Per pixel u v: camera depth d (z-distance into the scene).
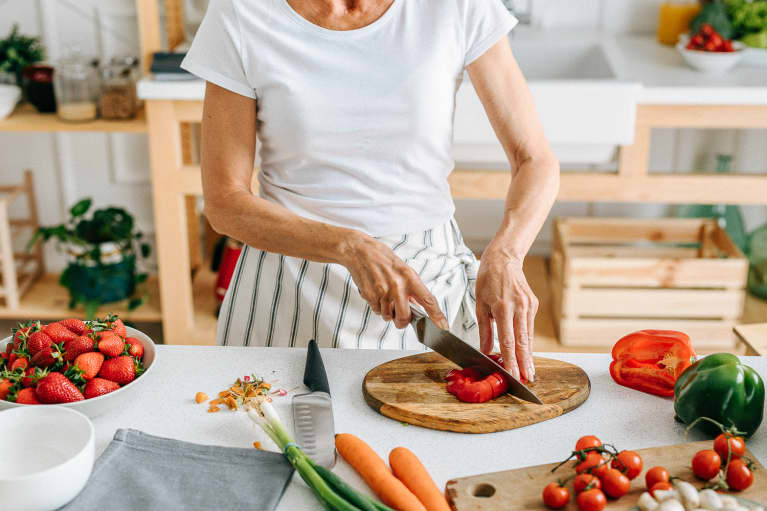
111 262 2.60
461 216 2.99
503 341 1.14
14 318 2.96
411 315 1.14
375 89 1.31
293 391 1.14
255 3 1.28
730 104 2.14
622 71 2.29
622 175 2.27
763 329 1.53
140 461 0.98
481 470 0.98
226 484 0.94
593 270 2.36
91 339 1.13
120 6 2.67
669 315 2.38
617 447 1.02
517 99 1.37
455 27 1.32
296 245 1.19
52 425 0.97
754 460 0.96
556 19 2.77
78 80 2.35
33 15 2.69
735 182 2.26
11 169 2.87
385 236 1.39
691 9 2.54
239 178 1.31
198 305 2.68
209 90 1.33
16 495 0.87
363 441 1.02
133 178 2.89
